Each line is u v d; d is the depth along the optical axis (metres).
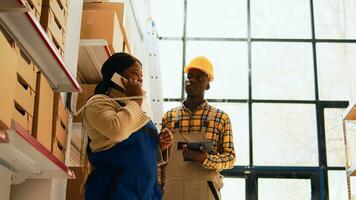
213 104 6.02
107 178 1.73
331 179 5.66
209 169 2.62
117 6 3.21
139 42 4.98
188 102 2.80
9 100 1.55
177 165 2.64
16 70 1.64
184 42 6.24
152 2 6.36
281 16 6.31
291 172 5.68
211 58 6.18
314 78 6.05
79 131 2.82
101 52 2.89
